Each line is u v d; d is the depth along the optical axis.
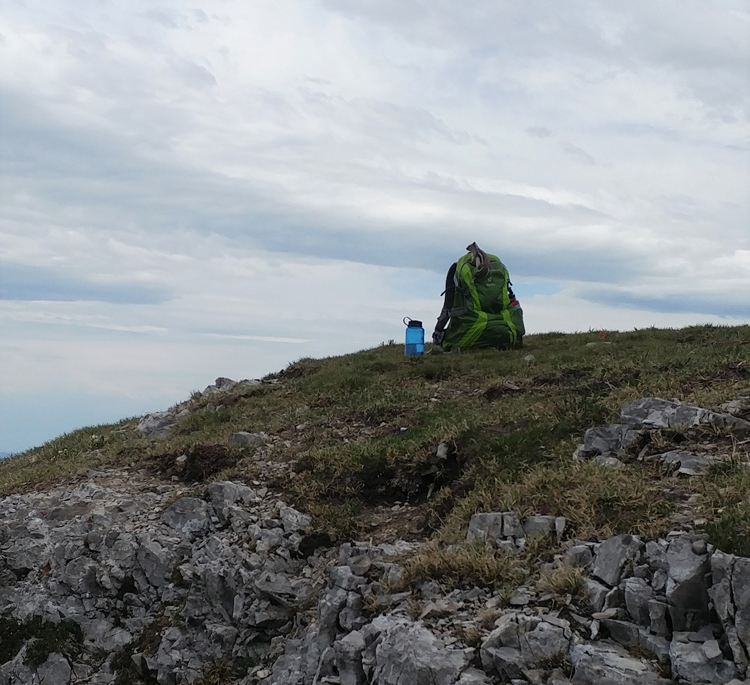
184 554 12.23
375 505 12.31
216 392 20.42
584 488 9.03
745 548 6.90
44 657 11.52
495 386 15.53
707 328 19.89
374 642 7.62
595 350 18.09
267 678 9.57
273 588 10.77
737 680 6.04
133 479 14.94
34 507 14.23
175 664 10.74
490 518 9.09
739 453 9.12
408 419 14.90
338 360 21.67
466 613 7.61
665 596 6.95
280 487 13.03
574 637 6.90
